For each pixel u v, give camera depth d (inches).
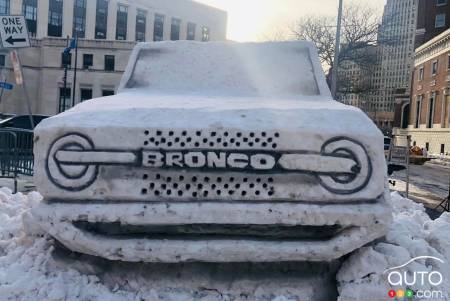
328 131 123.6
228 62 195.0
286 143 122.9
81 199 125.2
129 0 2655.0
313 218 120.3
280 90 181.0
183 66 194.7
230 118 127.3
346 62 1692.9
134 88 187.3
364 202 123.4
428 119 1940.2
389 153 450.6
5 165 382.3
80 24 2512.3
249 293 133.0
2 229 176.9
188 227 124.5
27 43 415.5
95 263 138.0
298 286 132.9
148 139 124.1
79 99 2188.7
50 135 125.7
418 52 2091.5
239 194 122.2
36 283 131.3
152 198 123.3
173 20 2859.3
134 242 124.3
